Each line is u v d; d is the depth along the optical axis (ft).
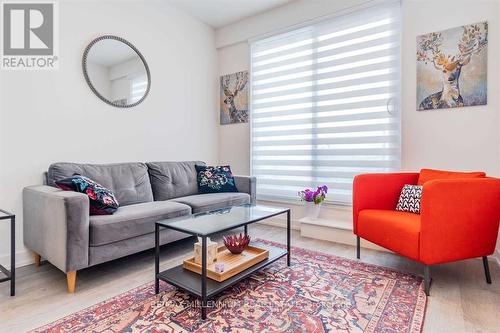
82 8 8.46
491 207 5.89
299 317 4.86
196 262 5.93
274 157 11.71
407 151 8.64
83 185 6.43
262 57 11.93
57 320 4.78
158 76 10.68
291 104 11.16
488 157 7.48
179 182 9.96
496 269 6.84
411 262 7.35
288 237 7.11
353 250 8.32
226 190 10.37
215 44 13.10
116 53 9.33
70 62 8.22
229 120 13.00
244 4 11.05
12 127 7.16
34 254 7.27
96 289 5.90
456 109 7.87
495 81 7.34
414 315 4.92
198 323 4.68
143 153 10.23
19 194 7.25
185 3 10.97
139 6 10.00
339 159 9.98
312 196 9.75
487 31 7.41
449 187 5.54
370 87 9.33
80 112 8.46
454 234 5.65
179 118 11.52
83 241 5.79
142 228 6.82
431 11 8.20
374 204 7.63
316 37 10.44
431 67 8.20
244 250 6.81
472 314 4.95
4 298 5.52
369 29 9.31
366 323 4.69
